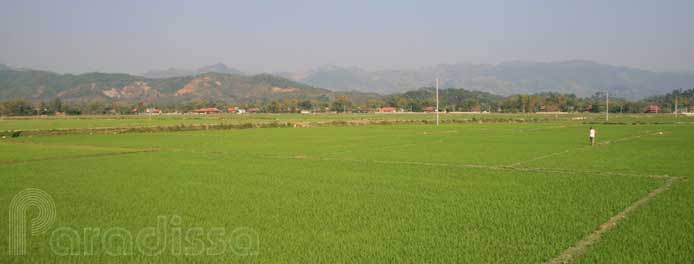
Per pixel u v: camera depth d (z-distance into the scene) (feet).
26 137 188.03
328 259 37.68
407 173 85.76
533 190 67.41
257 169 91.56
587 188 68.59
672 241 41.39
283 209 55.16
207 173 85.92
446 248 40.19
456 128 257.75
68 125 282.97
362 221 49.34
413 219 50.16
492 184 72.95
